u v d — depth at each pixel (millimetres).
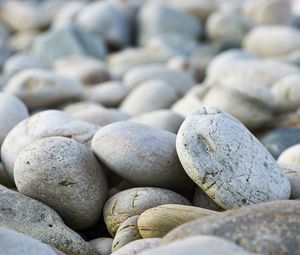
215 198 2584
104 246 2678
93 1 9297
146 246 2273
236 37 7500
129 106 4809
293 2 9539
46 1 10367
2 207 2635
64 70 5941
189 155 2607
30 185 2723
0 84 5441
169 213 2416
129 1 8641
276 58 6488
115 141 2789
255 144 2738
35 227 2586
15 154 3062
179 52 6887
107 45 7570
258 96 4062
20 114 3543
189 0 8328
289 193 2732
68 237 2578
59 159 2711
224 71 5398
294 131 3990
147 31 7676
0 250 2043
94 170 2789
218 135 2623
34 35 8211
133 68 6328
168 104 4855
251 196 2580
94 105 4512
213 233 2051
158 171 2766
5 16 8656
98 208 2783
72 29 7145
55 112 3248
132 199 2699
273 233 2043
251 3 8203
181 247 1847
